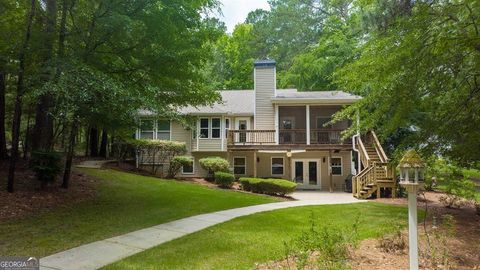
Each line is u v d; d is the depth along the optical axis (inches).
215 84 1389.0
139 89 386.3
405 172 182.7
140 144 781.9
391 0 365.4
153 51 395.9
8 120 635.5
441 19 256.4
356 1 376.8
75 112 328.5
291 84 1253.1
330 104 784.9
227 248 235.1
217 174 666.8
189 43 415.8
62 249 219.8
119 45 385.1
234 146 778.2
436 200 568.4
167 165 802.2
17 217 292.0
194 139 850.1
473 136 328.8
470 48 255.3
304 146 761.0
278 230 296.4
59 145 649.0
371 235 286.2
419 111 388.8
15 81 472.1
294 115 853.8
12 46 348.8
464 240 283.1
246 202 468.4
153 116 397.4
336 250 203.0
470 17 236.8
